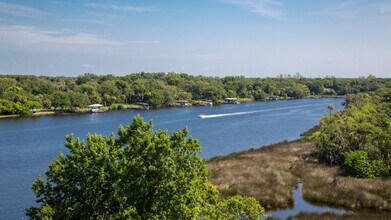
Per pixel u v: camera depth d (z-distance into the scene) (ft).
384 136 171.12
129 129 81.00
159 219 70.95
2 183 169.37
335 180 150.82
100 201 75.97
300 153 212.02
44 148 251.19
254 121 413.59
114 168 75.56
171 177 74.59
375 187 138.51
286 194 136.56
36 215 72.02
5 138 290.56
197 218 80.94
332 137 189.67
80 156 77.41
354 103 389.39
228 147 259.39
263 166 177.47
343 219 113.39
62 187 77.46
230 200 85.30
